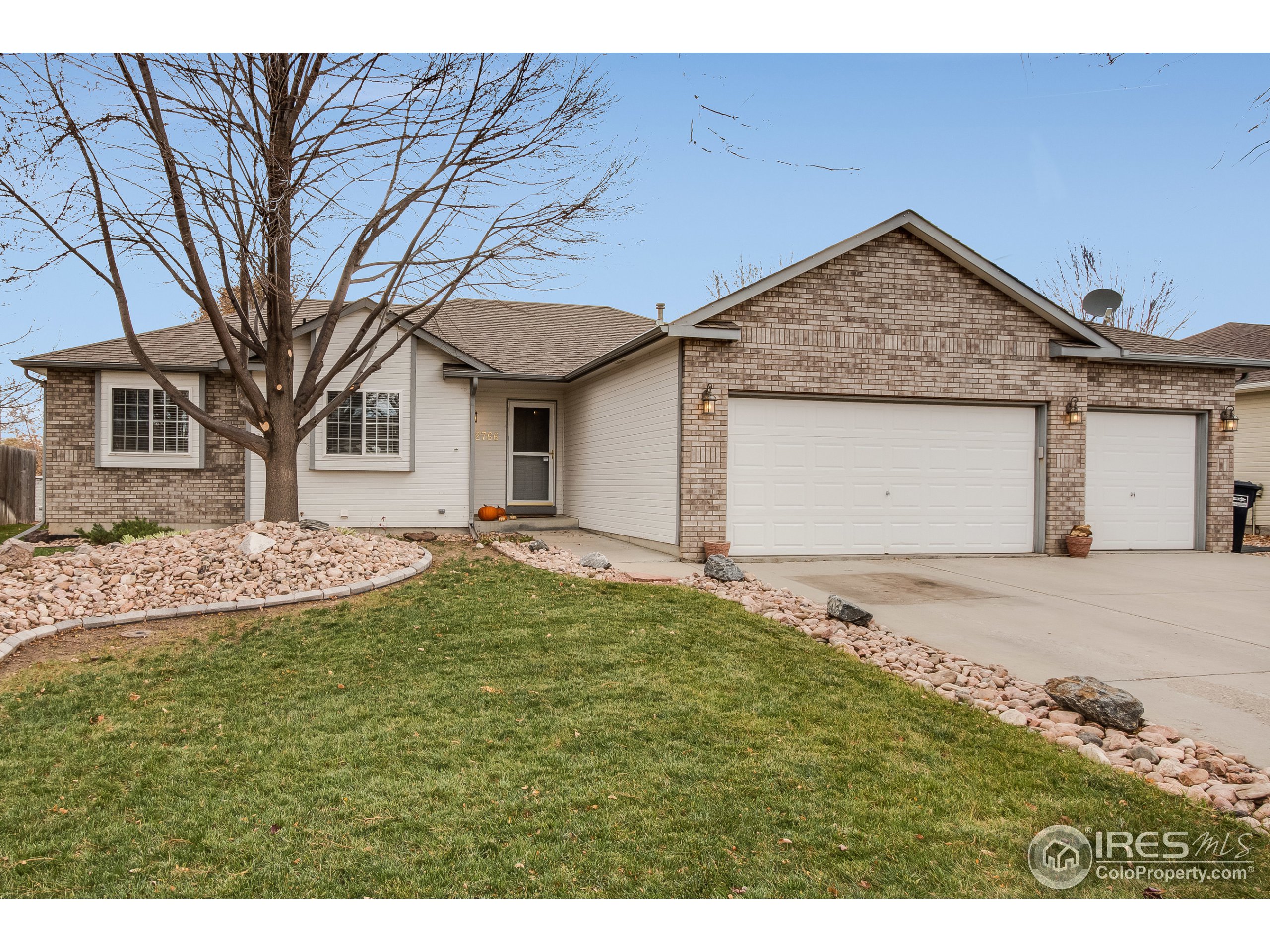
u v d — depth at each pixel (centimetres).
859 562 1158
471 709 514
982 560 1210
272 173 957
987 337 1237
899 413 1220
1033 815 386
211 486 1443
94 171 889
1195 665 642
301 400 1076
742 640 680
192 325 1585
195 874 326
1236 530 1415
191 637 669
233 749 452
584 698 535
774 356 1150
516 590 838
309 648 640
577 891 316
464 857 339
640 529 1273
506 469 1645
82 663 601
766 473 1166
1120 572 1103
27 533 1322
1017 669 634
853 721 505
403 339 1130
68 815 375
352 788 403
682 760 440
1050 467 1267
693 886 321
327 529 1023
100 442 1395
